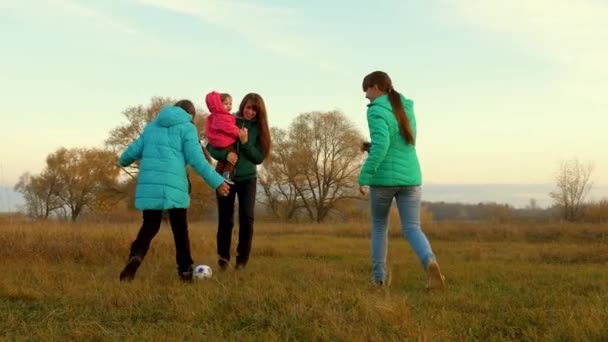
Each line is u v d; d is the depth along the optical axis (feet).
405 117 20.56
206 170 20.44
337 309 15.07
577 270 28.50
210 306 15.52
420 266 29.07
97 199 179.83
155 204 20.17
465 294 18.93
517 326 14.10
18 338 12.89
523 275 25.25
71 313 15.58
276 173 190.90
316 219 191.93
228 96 23.89
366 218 186.29
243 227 24.22
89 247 30.60
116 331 13.70
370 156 20.44
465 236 73.15
